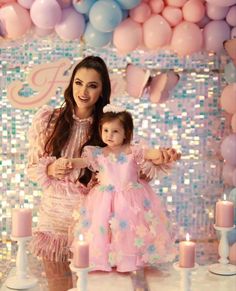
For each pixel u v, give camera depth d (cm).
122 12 340
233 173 352
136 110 370
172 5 344
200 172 377
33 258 293
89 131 289
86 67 288
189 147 376
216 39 346
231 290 251
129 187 270
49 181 281
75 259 230
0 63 362
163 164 276
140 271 273
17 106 353
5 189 370
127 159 273
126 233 264
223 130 376
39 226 294
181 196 377
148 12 340
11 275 266
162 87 347
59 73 353
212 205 378
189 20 343
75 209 279
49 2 325
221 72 373
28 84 363
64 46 363
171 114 373
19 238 248
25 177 369
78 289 229
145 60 369
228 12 345
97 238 266
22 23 331
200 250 343
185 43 340
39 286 251
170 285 255
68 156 288
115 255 264
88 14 337
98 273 266
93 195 275
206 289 252
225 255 277
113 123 270
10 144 367
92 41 340
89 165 276
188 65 372
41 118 291
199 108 374
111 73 368
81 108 290
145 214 267
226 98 347
